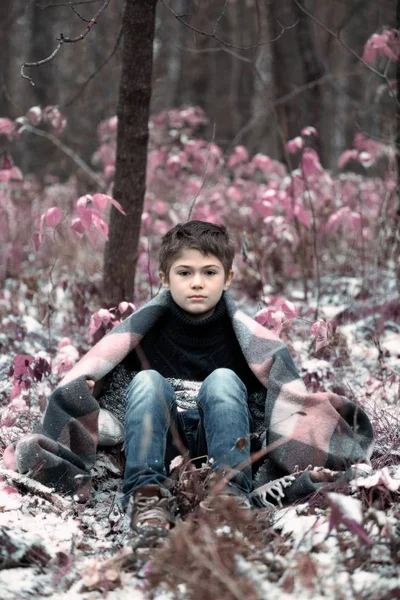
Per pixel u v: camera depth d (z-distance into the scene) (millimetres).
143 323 3562
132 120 4914
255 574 2383
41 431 3389
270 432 3336
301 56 10172
